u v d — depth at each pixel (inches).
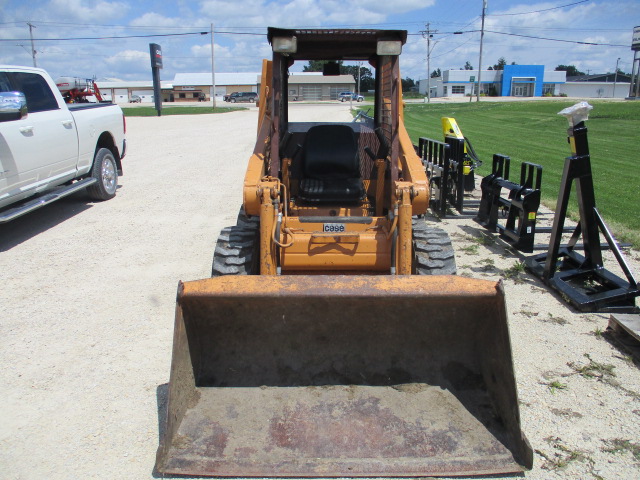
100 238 283.4
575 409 136.7
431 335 128.9
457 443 113.9
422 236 178.5
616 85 3528.5
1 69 270.5
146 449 123.0
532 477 113.0
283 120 218.5
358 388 128.3
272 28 169.2
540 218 327.9
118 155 395.5
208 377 129.5
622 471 115.0
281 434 116.7
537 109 1504.7
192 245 269.6
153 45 1459.2
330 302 123.0
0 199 252.4
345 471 108.7
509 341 112.7
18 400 141.3
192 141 765.9
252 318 127.1
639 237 279.0
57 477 114.4
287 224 171.6
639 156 618.5
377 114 233.8
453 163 348.2
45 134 288.7
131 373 154.1
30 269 236.8
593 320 187.6
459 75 3435.0
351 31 171.6
